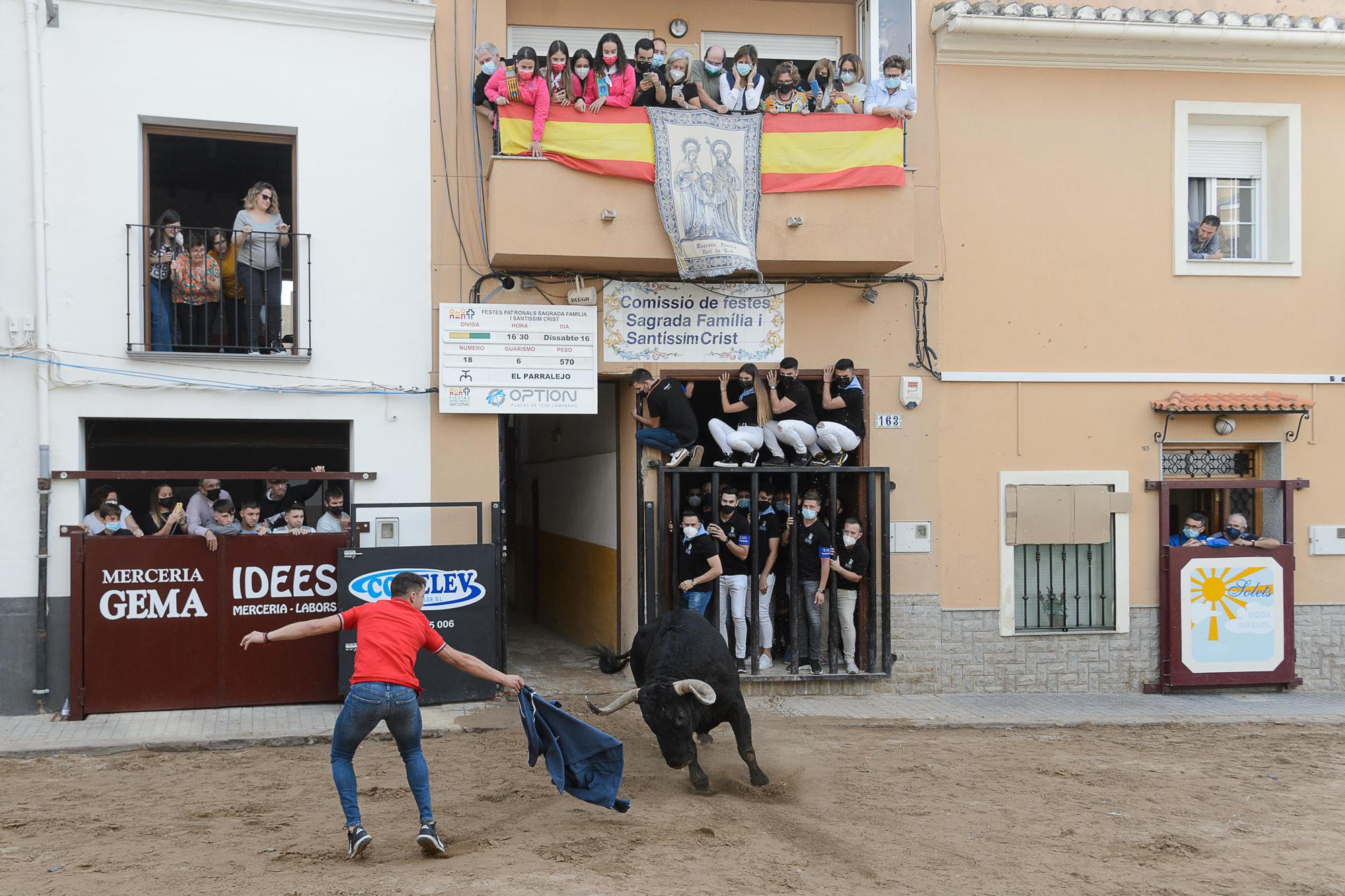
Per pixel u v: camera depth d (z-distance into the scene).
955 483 12.47
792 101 12.03
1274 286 13.12
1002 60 12.58
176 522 10.63
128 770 8.75
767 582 11.95
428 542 11.38
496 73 11.18
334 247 11.26
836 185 11.65
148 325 10.80
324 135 11.25
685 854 6.69
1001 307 12.61
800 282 12.27
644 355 11.97
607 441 13.16
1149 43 12.62
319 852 6.64
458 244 11.57
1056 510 12.59
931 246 12.46
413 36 11.49
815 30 13.09
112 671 10.22
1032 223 12.69
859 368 12.30
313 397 11.14
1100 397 12.79
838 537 12.20
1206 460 13.28
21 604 10.31
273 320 11.31
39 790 8.13
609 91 11.36
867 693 12.16
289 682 10.62
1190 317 12.97
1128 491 12.77
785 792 8.25
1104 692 12.66
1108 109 12.81
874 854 6.84
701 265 11.32
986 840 7.23
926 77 12.48
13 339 10.38
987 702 11.98
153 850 6.70
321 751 9.39
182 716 10.22
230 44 10.99
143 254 10.81
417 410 11.42
